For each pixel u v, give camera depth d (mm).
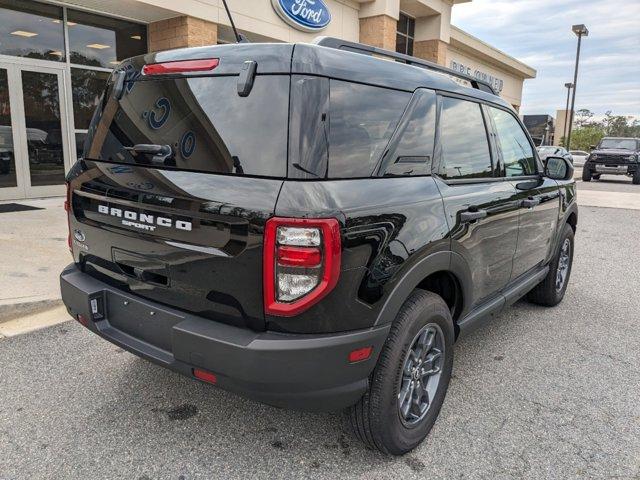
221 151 2152
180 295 2275
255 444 2629
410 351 2463
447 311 2684
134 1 8367
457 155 2939
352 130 2205
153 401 2977
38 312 4109
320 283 1980
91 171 2652
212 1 9375
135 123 2523
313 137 2033
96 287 2631
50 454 2490
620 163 20734
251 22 10141
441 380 2787
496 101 3533
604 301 5184
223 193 2066
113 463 2447
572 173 4211
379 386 2320
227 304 2125
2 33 8203
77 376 3223
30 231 6348
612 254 7395
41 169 8945
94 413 2840
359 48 2732
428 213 2471
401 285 2287
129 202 2383
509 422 2918
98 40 9344
